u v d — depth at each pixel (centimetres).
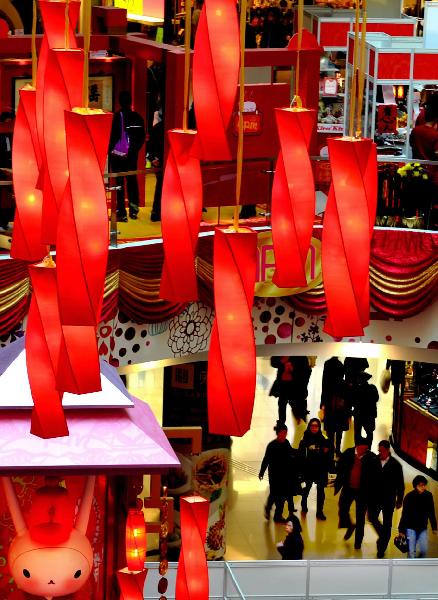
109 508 824
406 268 1464
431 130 1445
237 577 1357
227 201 1369
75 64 466
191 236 461
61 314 411
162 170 1296
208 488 1502
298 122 433
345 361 1758
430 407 1828
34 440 740
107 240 411
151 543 1544
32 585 725
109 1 1700
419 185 1462
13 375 799
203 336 1414
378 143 1487
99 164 410
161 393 2023
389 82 1441
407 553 1612
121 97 1359
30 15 1571
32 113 546
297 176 435
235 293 418
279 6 1759
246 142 1355
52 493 734
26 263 1225
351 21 1719
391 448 1905
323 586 1398
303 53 1340
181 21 1659
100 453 736
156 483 742
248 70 1670
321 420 1938
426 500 1579
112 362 1351
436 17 1508
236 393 419
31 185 544
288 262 438
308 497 1762
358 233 408
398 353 1537
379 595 1216
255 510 1695
